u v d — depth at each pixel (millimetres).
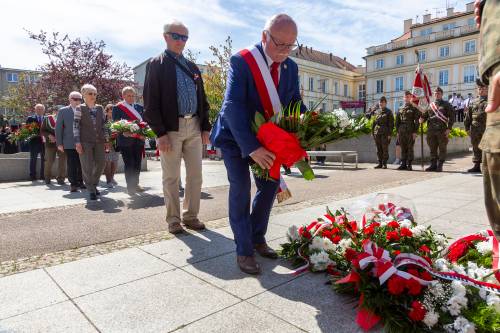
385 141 11117
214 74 25859
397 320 2000
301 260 2969
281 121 2537
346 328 2029
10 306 2309
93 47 20781
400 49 52844
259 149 2520
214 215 4820
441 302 2027
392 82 54500
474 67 46188
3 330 2025
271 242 3549
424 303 2014
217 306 2285
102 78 20938
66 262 3094
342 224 3082
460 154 16562
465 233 3723
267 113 2721
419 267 2266
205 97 4227
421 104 10469
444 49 48969
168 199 3990
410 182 7883
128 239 3762
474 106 9414
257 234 3188
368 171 10438
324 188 7055
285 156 2449
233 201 2908
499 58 1494
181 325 2070
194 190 4086
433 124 9961
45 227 4270
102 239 3752
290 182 8031
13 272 2875
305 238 3010
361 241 2691
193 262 3061
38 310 2254
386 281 2170
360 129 2543
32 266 3002
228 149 2908
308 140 2512
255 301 2346
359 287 2209
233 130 2631
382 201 3459
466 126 9719
